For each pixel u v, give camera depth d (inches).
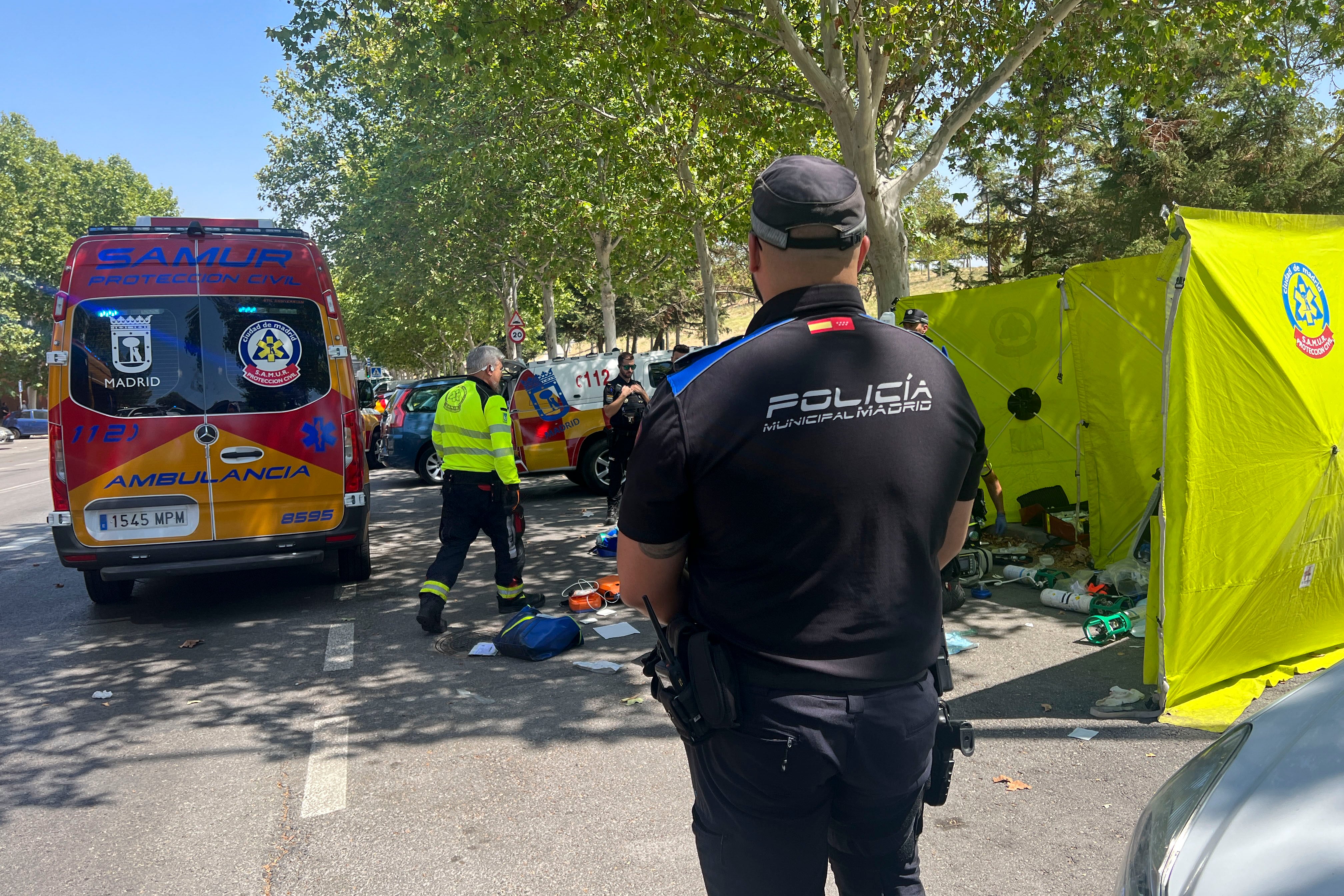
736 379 61.0
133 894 125.0
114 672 223.9
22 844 139.8
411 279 1331.2
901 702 63.9
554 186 992.9
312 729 181.8
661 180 738.2
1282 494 179.5
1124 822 133.0
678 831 135.9
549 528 411.2
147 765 167.5
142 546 257.4
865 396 62.0
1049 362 326.6
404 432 641.6
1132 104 497.7
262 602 291.1
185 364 259.3
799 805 63.4
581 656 221.3
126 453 255.9
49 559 397.4
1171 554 166.6
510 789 151.5
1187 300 164.4
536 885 123.0
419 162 1069.8
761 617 62.1
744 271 1167.0
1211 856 68.1
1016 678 193.3
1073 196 970.7
